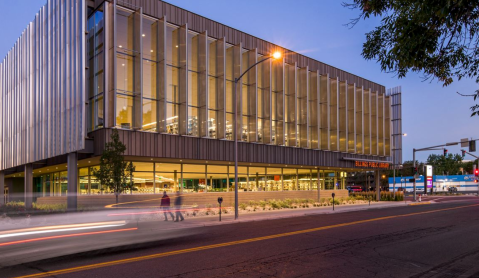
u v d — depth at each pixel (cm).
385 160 4684
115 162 2186
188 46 2819
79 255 1080
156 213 2217
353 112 4141
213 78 2927
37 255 1069
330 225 1862
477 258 1055
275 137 3312
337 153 3925
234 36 3106
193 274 852
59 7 2872
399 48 871
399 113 6519
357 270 903
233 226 1872
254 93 3094
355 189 7838
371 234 1528
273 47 3372
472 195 7075
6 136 4156
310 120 3684
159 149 2559
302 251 1144
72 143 2527
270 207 3050
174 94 2684
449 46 884
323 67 3881
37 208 2664
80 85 2477
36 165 3519
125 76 2472
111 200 2508
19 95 3734
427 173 7231
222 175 3294
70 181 2566
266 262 984
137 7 2564
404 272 889
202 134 2742
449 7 707
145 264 952
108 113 2364
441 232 1600
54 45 2933
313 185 4175
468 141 3600
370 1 895
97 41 2522
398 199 4638
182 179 3014
